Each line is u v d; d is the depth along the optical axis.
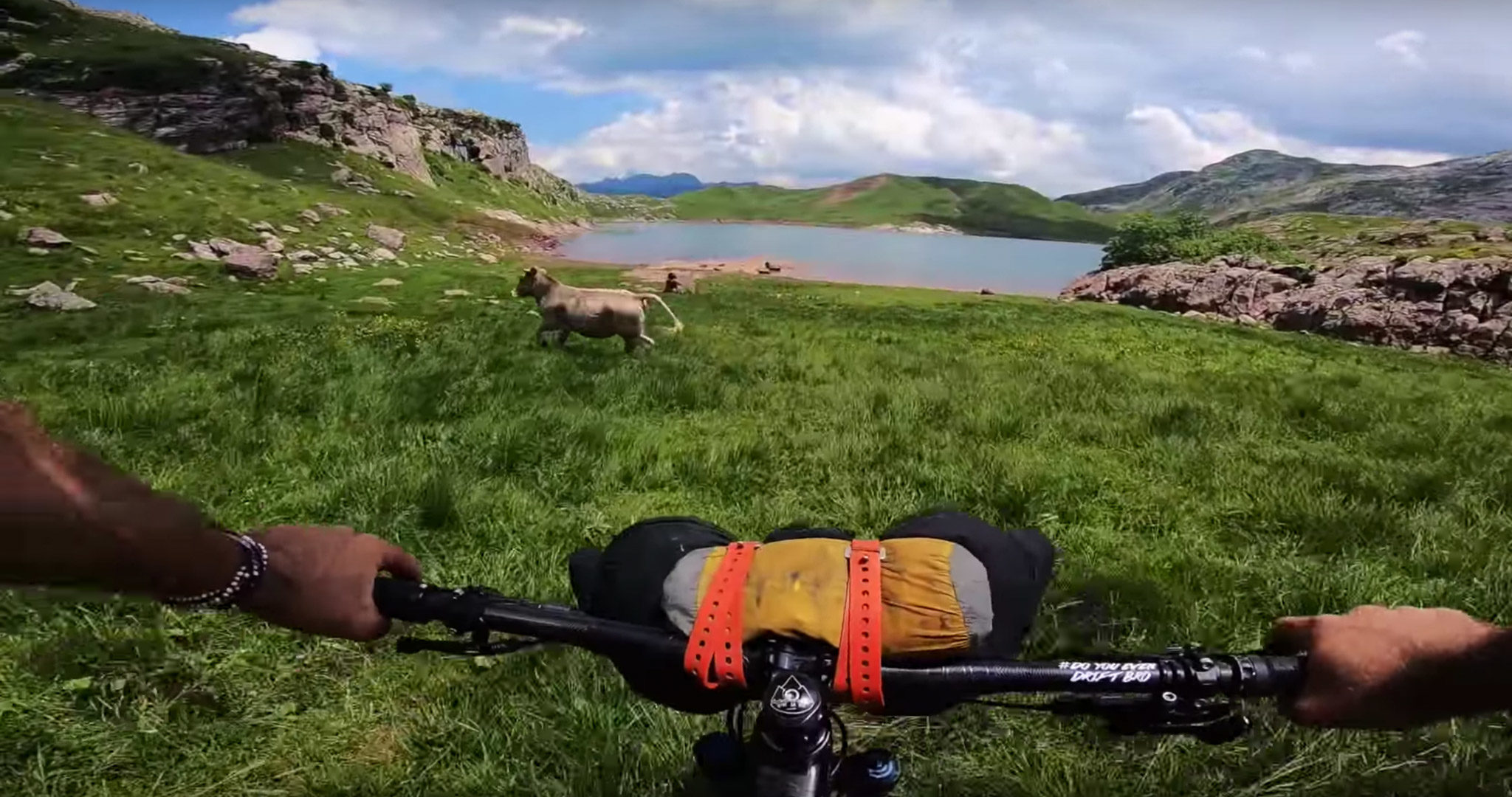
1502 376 22.91
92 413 8.46
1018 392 11.12
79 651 4.32
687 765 3.58
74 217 29.55
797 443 8.24
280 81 63.12
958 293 40.09
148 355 12.88
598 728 3.83
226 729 3.94
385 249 36.81
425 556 5.70
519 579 5.39
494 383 10.56
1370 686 1.51
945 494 6.94
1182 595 5.14
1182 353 19.16
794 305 29.38
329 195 47.16
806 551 1.90
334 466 7.20
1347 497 7.21
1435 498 7.28
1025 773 3.62
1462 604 5.34
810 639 1.76
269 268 26.94
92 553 1.20
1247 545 6.30
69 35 65.25
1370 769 3.62
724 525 6.46
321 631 1.54
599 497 6.99
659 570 1.95
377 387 10.02
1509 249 38.28
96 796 3.55
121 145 41.72
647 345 15.34
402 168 71.38
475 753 3.80
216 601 1.41
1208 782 3.59
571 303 15.04
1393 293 35.31
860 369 13.08
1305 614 5.14
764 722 1.66
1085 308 33.66
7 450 1.16
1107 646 4.58
